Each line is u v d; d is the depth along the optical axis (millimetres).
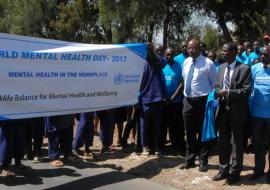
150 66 8266
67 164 8047
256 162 6895
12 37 6312
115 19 31375
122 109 9305
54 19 45625
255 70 6801
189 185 6840
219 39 35625
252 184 6742
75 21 43656
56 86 6812
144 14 29766
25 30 45594
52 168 7801
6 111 6344
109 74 7508
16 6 45250
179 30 33062
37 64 6559
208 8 29859
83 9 44125
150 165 7945
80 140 8406
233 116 6641
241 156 6719
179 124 8711
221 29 32312
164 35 32500
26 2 44688
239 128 6660
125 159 8445
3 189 6664
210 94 7285
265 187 6578
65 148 8055
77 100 7113
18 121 7297
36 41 6574
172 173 7461
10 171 7324
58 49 6805
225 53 6707
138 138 8719
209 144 7449
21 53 6379
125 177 7227
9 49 6266
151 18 30125
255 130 6848
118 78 7648
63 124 7742
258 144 6840
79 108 7160
